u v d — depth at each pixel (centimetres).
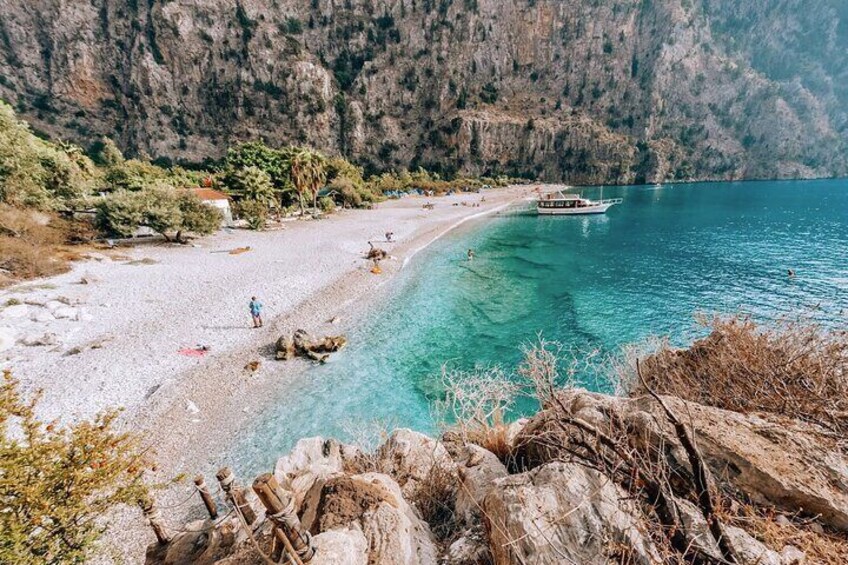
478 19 16075
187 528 609
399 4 16062
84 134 13050
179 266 3122
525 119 15412
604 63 16588
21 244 2680
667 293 2920
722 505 340
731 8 19788
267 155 6203
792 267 3497
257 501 603
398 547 371
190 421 1395
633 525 292
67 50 12912
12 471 438
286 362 1845
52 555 450
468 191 12262
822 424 426
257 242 4225
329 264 3428
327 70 15662
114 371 1623
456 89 15875
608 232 5534
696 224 5956
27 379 1528
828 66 18688
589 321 2398
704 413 427
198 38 13675
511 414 1371
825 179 15312
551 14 16500
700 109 16400
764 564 273
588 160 14600
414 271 3447
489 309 2600
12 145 3216
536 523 317
